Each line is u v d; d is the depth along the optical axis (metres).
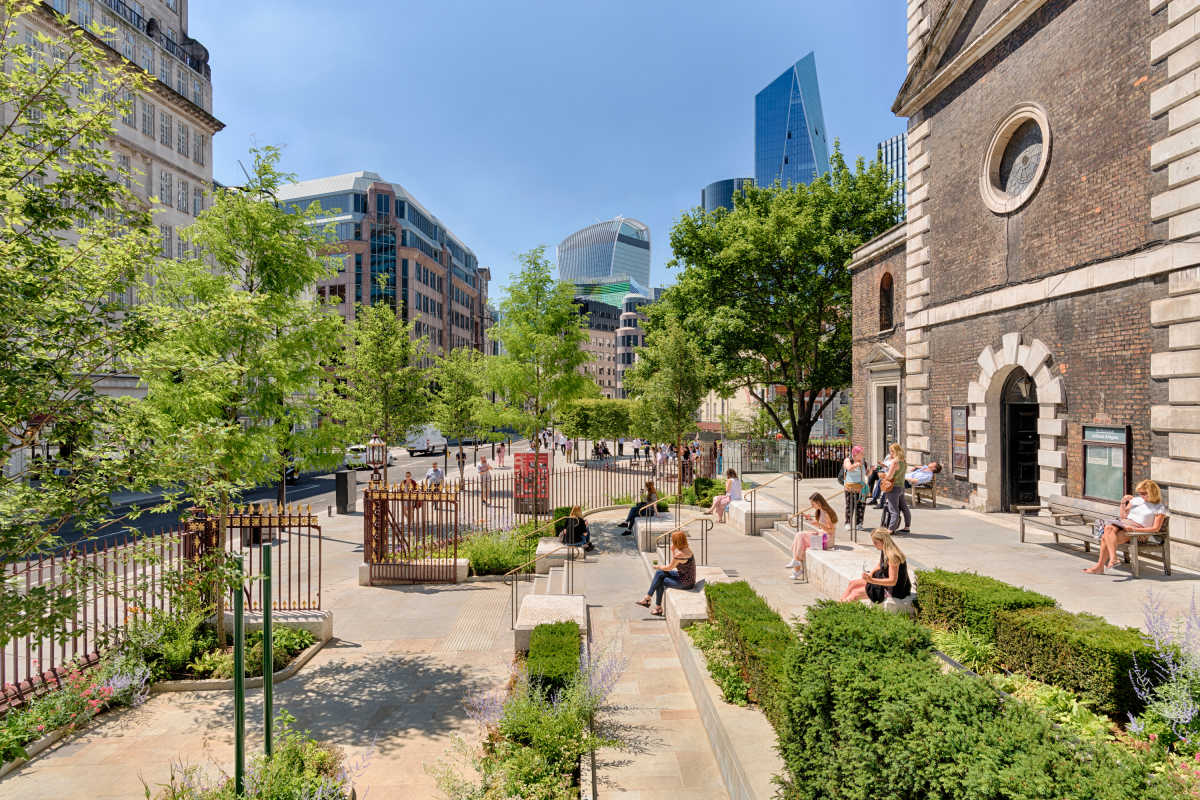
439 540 13.80
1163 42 10.35
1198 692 4.40
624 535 17.11
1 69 5.39
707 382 29.05
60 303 4.86
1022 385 14.44
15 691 7.07
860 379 24.20
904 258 20.80
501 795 5.14
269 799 4.70
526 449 57.88
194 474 5.99
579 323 19.47
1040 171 13.25
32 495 4.75
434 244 82.44
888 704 3.22
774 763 4.79
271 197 9.58
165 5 37.44
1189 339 9.88
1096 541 9.85
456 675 8.32
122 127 31.94
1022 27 13.88
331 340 9.96
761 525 15.70
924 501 16.92
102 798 5.55
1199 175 9.73
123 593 5.86
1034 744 2.78
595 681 6.68
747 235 29.28
